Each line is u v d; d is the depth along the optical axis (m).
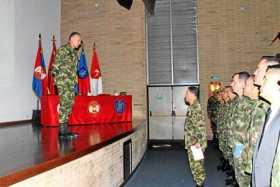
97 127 6.50
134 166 6.62
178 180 5.96
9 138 4.97
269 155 1.91
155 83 10.91
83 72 8.78
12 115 8.29
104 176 4.41
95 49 10.85
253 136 2.55
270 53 10.38
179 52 10.82
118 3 10.21
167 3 10.95
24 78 8.84
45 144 4.13
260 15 10.45
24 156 3.17
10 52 8.23
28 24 9.07
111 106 7.55
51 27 10.41
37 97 9.34
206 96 10.60
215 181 5.83
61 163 3.06
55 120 6.89
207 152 9.10
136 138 6.90
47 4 10.23
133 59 10.57
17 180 2.37
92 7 10.96
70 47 4.62
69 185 3.28
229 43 10.58
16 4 8.50
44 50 9.91
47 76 8.60
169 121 10.75
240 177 3.17
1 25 7.94
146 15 10.99
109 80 10.73
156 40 10.95
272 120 1.96
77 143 4.07
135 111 10.48
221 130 6.29
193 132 4.51
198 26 10.75
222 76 10.56
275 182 1.80
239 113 3.41
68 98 4.68
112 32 10.77
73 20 11.07
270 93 2.04
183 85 10.75
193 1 10.80
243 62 10.48
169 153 9.27
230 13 10.60
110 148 4.73
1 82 7.93
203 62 10.69
